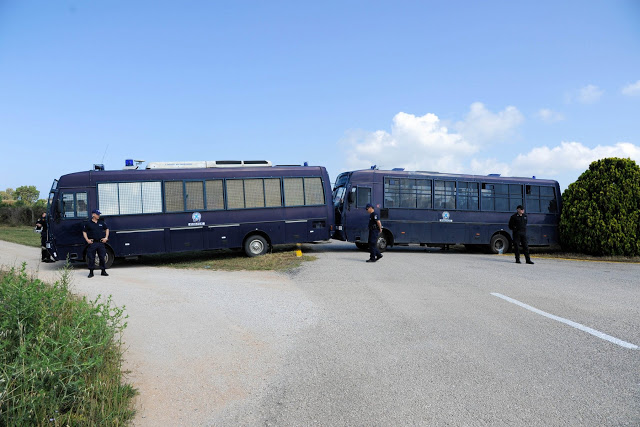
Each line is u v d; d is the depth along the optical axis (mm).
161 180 17688
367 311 8906
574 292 10852
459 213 21844
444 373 5656
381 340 7035
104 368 5363
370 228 15914
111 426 4270
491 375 5570
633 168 21312
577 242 21797
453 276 13156
